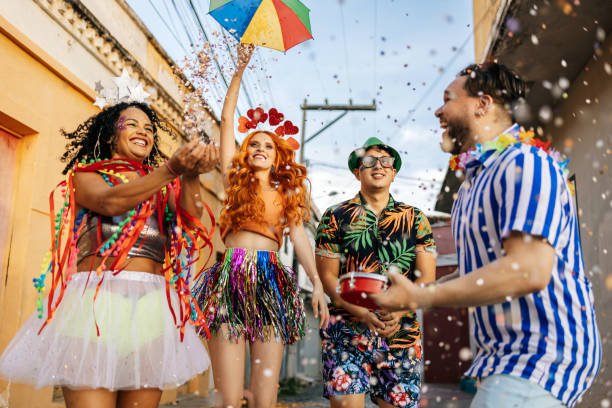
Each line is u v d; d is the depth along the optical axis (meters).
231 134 2.79
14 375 1.67
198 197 1.96
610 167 3.87
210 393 7.91
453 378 12.03
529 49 4.34
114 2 5.38
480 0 6.14
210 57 2.98
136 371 1.70
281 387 10.88
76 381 1.61
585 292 1.32
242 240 2.50
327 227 2.78
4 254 3.96
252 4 3.03
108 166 1.96
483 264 1.37
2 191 3.97
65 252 1.78
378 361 2.58
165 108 6.44
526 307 1.29
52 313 1.71
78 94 4.71
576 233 1.37
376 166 2.78
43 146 4.20
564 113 5.05
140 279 1.88
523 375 1.23
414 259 2.72
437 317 12.54
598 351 1.31
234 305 2.34
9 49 3.87
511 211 1.23
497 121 1.58
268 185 2.65
